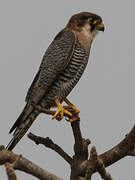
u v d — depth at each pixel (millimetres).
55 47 12031
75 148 8961
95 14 12562
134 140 8312
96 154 6062
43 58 12234
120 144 8469
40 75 11883
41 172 6137
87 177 6691
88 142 9070
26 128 11359
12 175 5258
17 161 6121
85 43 12086
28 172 6113
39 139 9352
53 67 11727
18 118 11414
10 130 11219
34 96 11742
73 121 8648
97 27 12531
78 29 12297
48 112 8922
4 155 6125
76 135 8812
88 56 12336
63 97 12016
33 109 11281
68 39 11945
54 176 6180
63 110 10344
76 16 12555
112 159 8438
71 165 9016
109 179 6234
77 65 11961
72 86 12133
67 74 11859
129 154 8484
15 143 11211
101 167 6094
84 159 9016
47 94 11844
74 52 11828
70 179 9055
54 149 9352
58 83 11812
